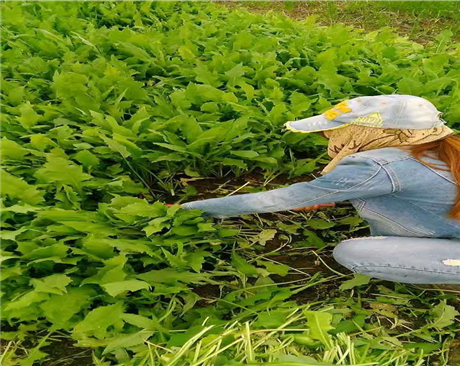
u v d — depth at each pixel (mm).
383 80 4285
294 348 2117
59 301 2184
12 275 2217
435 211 2270
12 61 4172
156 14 5957
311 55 4855
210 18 6059
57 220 2531
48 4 5559
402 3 7504
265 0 7930
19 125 3328
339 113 2289
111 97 3740
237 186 3357
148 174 3322
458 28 6836
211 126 3395
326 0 7926
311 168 3418
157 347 2111
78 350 2176
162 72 4402
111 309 2145
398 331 2340
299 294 2547
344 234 3008
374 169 2191
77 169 2770
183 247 2652
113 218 2660
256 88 4270
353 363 2027
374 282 2607
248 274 2594
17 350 2150
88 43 4426
